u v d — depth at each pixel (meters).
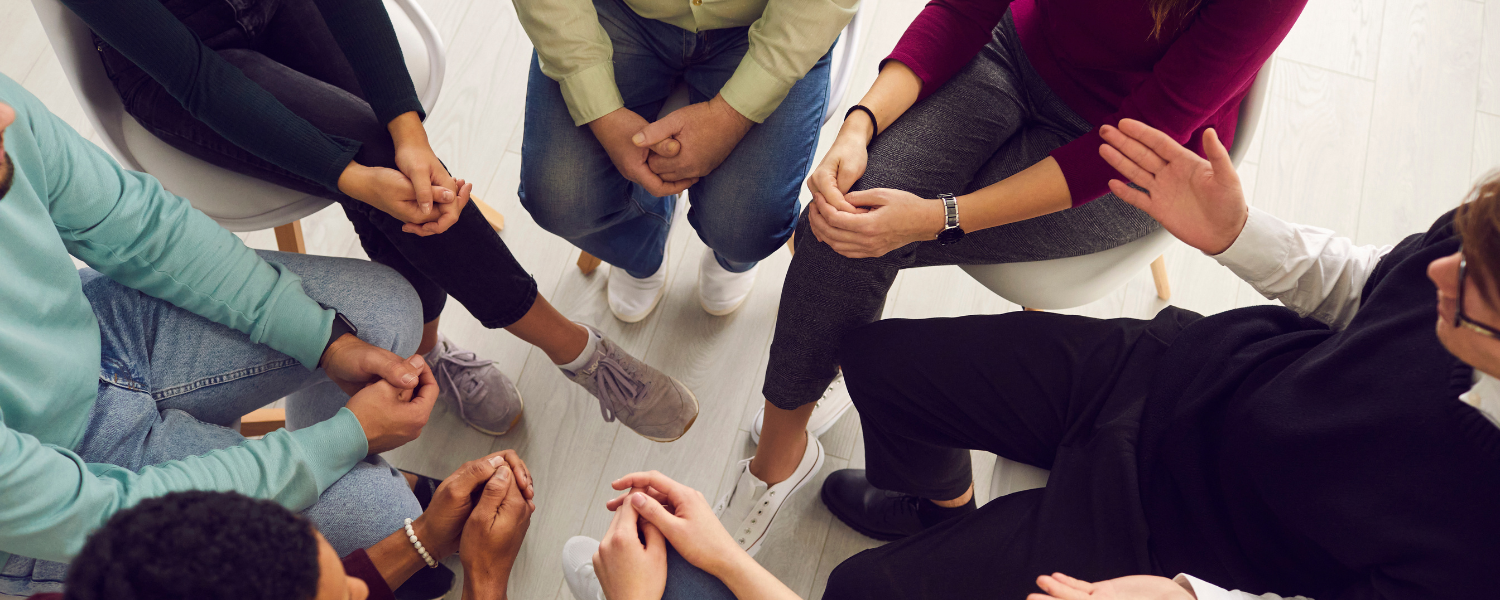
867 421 1.29
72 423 1.01
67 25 1.18
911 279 1.88
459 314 1.81
